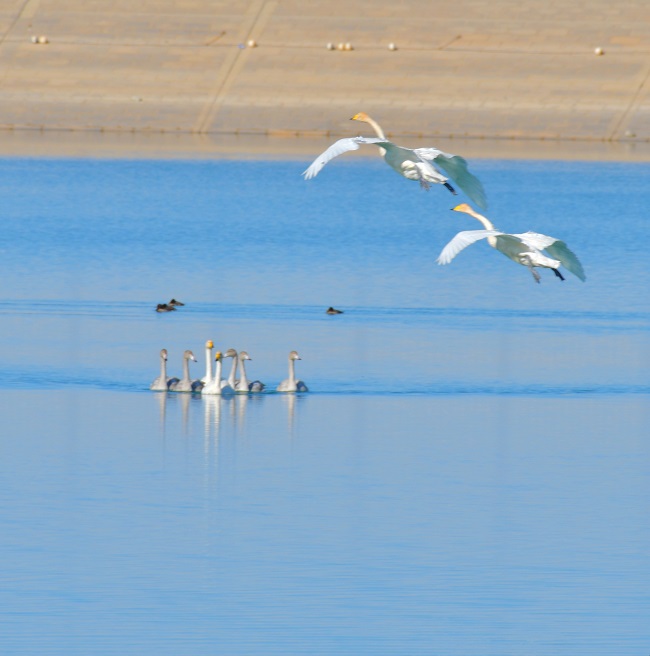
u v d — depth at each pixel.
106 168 96.06
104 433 33.97
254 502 28.44
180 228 73.75
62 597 23.27
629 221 77.69
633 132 109.12
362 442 33.38
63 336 46.34
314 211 82.00
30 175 92.56
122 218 76.75
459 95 109.50
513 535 26.48
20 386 39.06
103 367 41.78
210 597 23.31
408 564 24.92
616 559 25.30
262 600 23.25
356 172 101.31
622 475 30.73
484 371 41.94
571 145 107.88
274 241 70.19
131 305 52.38
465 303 54.16
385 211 83.06
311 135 109.62
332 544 25.91
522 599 23.41
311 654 21.30
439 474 30.73
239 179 92.75
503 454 32.41
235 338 46.50
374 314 51.38
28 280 57.31
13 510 27.70
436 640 21.83
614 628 22.34
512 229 75.75
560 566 24.92
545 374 41.56
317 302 53.62
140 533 26.45
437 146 104.44
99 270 60.19
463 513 27.88
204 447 32.72
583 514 27.91
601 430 34.94
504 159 100.50
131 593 23.52
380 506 28.23
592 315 51.97
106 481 29.81
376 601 23.22
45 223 74.38
